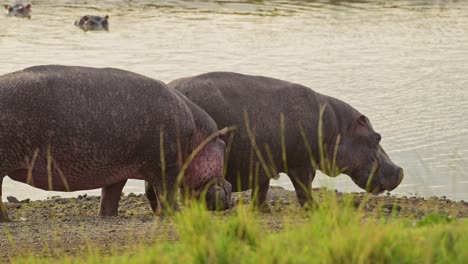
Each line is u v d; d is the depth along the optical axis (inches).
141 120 1616.6
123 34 4515.3
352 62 3907.5
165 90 1654.8
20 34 4458.7
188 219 1120.2
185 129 1667.1
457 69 3814.0
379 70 3747.5
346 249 984.3
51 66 1600.6
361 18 5177.2
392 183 2075.5
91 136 1572.3
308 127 1908.2
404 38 4579.2
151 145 1635.1
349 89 3353.8
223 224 1133.1
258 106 1847.9
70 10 5374.0
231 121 1811.0
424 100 3189.0
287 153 1897.1
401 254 984.9
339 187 2271.2
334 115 1989.4
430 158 2464.3
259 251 1008.9
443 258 987.3
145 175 1673.2
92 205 2005.4
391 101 3154.5
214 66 3703.3
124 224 1549.0
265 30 4685.0
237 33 4576.8
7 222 1577.3
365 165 2049.7
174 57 3897.6
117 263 1097.4
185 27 4744.1
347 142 2020.2
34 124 1533.0
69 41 4276.6
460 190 2178.9
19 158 1542.8
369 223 1074.7
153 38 4392.2
